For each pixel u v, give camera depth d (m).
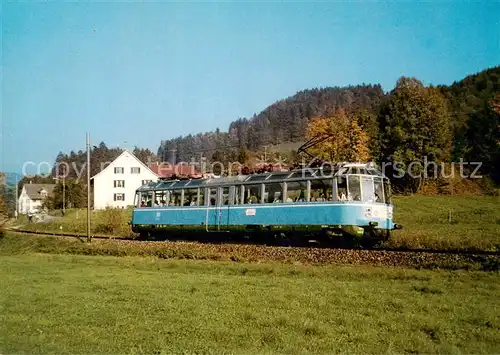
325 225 22.73
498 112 72.00
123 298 13.46
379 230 22.69
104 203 88.81
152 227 32.97
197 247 25.00
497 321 10.05
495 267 16.09
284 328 10.00
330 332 9.65
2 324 10.99
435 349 8.43
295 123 180.75
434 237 22.38
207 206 28.88
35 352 8.91
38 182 144.50
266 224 25.23
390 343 8.86
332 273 16.75
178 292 14.12
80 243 32.44
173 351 8.70
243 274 18.09
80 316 11.52
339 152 62.62
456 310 11.05
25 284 16.81
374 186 22.97
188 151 185.88
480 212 40.62
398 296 12.73
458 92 104.44
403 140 65.31
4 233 42.97
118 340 9.48
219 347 8.87
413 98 66.25
